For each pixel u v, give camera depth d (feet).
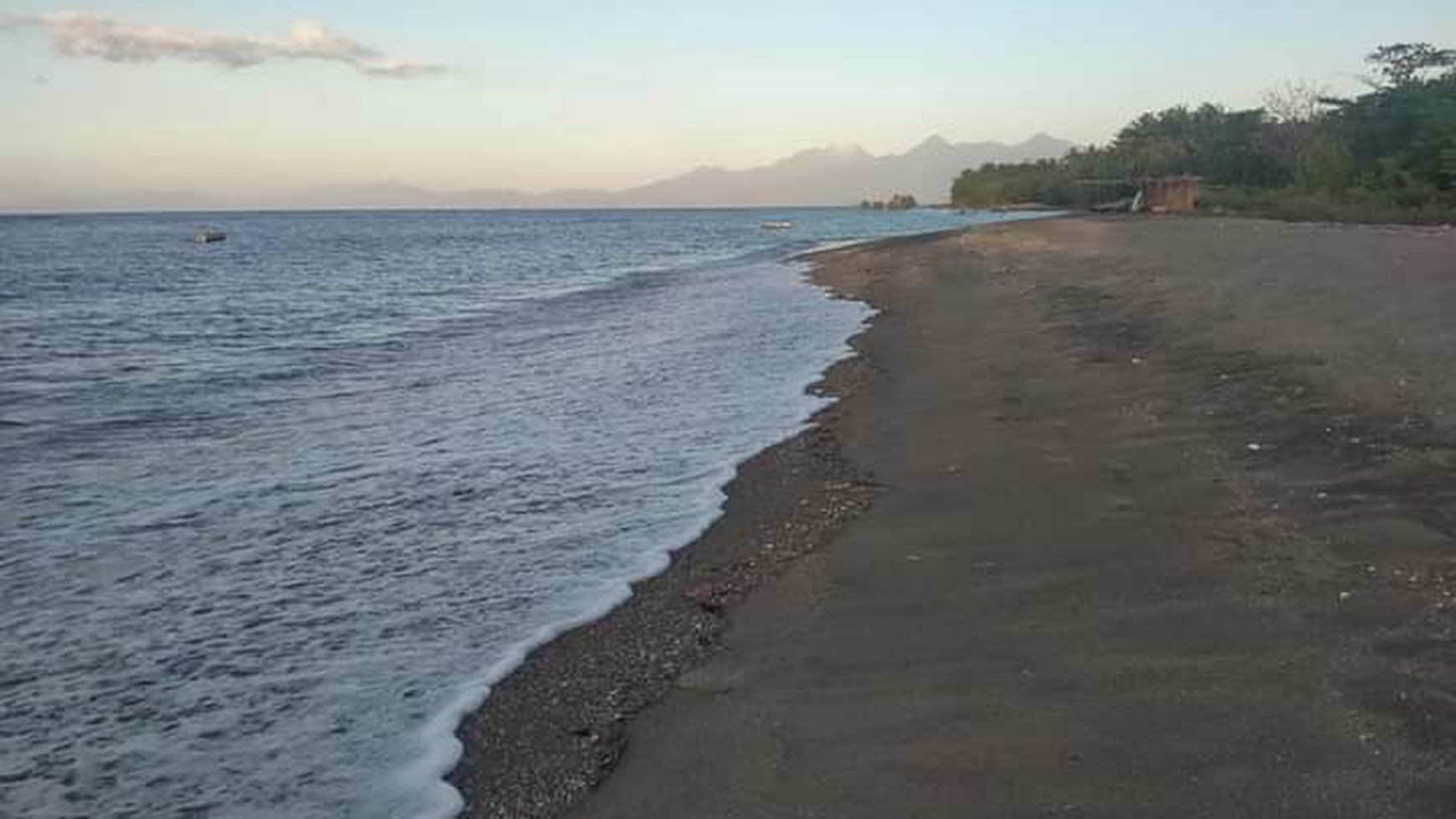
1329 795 12.46
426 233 346.95
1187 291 61.31
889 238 191.31
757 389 46.57
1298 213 147.95
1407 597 17.62
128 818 14.20
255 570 23.65
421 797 14.49
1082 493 26.05
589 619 20.56
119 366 58.70
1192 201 198.08
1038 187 405.80
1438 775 12.57
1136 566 20.70
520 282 131.23
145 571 23.66
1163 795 12.83
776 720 15.97
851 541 24.35
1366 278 55.16
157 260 184.85
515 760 15.39
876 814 13.12
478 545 25.23
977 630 18.53
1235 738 13.91
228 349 66.39
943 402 39.73
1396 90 185.37
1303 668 15.60
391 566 23.82
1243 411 31.86
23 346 67.56
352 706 17.12
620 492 29.86
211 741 16.10
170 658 19.02
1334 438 27.55
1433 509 21.54
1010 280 86.99
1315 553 20.11
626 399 44.98
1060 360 45.50
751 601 21.12
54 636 20.08
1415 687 14.65
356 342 69.82
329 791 14.70
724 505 28.30
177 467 33.60
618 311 88.38
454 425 40.06
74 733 16.42
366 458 34.68
